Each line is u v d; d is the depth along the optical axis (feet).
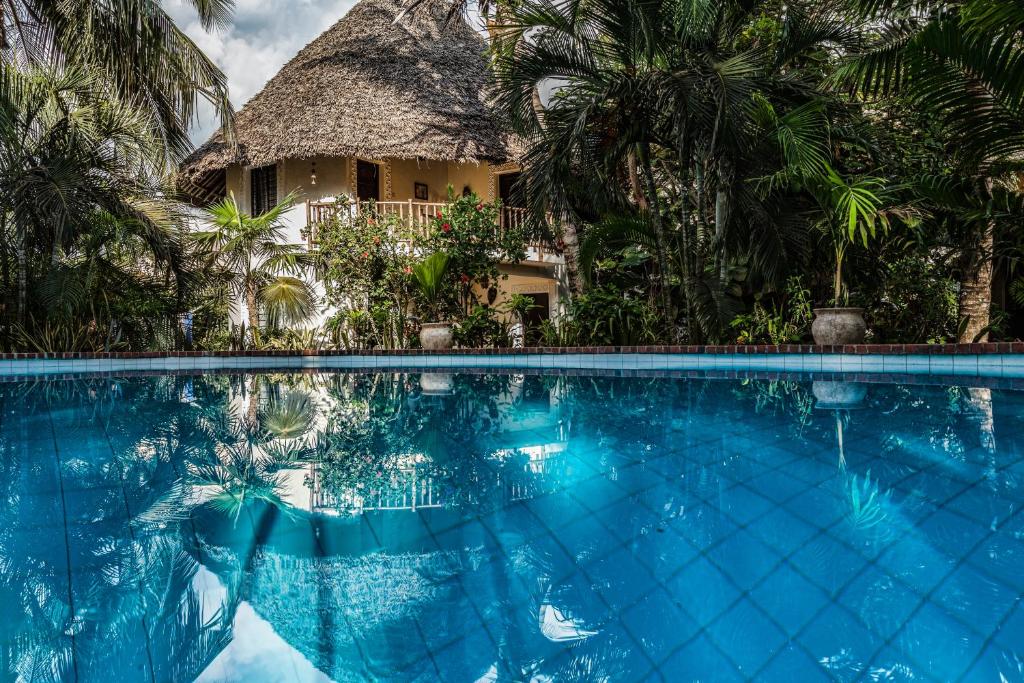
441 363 30.58
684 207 26.30
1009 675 3.89
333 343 35.53
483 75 49.01
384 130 41.65
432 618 4.76
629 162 34.19
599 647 4.33
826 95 25.12
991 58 17.26
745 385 18.48
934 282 29.14
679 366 25.03
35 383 22.50
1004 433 10.49
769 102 24.21
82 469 9.14
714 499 7.29
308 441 11.29
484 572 5.46
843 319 22.72
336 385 21.29
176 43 33.94
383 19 50.01
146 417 14.26
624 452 9.88
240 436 11.89
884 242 26.40
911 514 6.59
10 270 28.58
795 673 3.95
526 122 27.32
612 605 4.92
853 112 26.48
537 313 50.70
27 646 4.31
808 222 25.02
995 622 4.47
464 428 12.44
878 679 3.87
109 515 7.05
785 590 5.02
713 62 23.57
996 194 19.66
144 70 33.60
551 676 3.95
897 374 20.22
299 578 5.34
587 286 30.99
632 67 24.32
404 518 6.93
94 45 31.53
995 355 19.44
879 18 22.45
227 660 4.14
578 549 5.99
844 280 26.30
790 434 10.84
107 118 28.96
